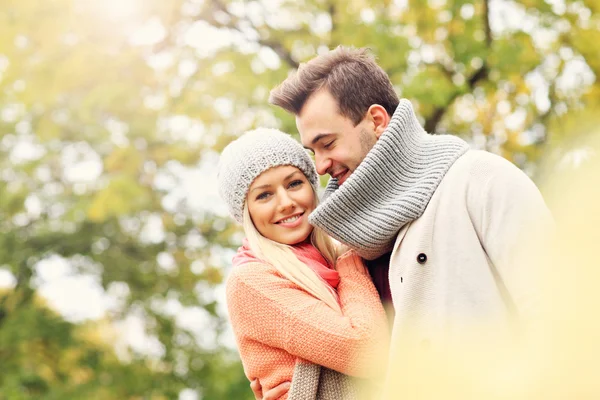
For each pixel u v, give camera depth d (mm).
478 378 1006
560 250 828
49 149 9820
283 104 2301
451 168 2047
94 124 7930
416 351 1948
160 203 9000
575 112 6258
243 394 10305
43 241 11117
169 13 6656
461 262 1932
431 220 2002
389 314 2262
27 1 6496
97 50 6715
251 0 6852
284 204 2312
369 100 2232
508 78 6621
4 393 10602
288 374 2197
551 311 871
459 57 6555
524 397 898
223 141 7023
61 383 11281
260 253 2314
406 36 6562
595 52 6625
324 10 6785
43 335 11164
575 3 6574
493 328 1868
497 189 1915
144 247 11312
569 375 828
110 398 10891
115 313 11586
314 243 2420
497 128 6914
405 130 2139
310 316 2127
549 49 6703
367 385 2133
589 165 821
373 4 6629
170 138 7707
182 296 10625
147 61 6848
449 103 6434
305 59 6625
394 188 2111
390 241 2121
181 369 11008
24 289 11594
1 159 10453
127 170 7594
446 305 1921
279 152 2342
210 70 6707
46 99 7035
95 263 11344
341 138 2227
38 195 10953
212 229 9883
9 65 6820
